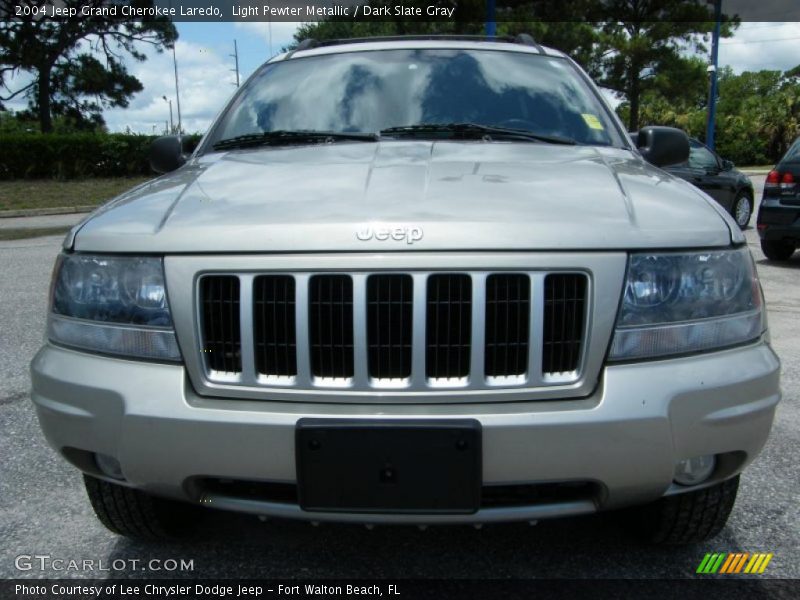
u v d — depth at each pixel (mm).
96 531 2615
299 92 3188
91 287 2008
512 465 1794
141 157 26609
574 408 1805
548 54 3459
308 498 1831
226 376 1890
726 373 1894
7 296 6734
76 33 34438
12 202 18562
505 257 1800
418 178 2193
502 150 2633
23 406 3832
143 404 1872
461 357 1818
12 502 2818
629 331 1855
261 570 2365
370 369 1825
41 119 34969
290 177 2299
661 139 3070
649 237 1892
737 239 2035
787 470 3049
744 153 46469
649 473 1851
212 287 1884
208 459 1855
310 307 1826
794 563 2363
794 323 5652
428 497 1804
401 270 1790
